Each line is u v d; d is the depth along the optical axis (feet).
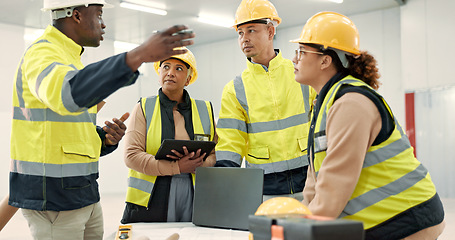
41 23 40.88
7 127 37.11
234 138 8.72
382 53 41.01
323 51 5.65
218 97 52.19
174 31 4.55
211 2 39.19
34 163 6.18
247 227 7.03
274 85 8.86
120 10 40.14
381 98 5.18
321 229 3.16
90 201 6.69
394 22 40.45
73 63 6.56
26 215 6.36
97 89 4.64
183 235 6.69
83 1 6.50
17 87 6.32
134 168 8.34
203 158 8.65
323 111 5.45
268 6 8.82
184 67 8.91
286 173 8.57
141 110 8.86
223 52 51.93
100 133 7.34
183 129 8.91
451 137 35.24
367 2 39.58
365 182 5.18
